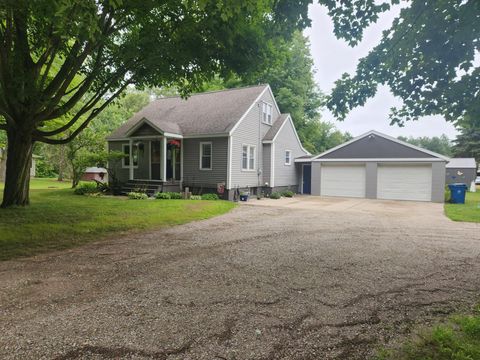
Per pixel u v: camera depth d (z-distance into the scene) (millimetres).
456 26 4027
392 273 4812
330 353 2664
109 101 9500
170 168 17797
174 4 6812
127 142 19375
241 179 17094
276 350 2697
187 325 3104
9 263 5121
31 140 10047
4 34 7297
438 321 3264
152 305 3562
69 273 4660
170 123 17594
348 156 19781
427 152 17500
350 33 5176
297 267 5059
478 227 9047
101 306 3523
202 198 15391
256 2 5098
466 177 31734
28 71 7977
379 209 13500
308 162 22172
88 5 4777
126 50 7762
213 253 5891
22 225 7484
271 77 27656
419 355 2607
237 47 7434
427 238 7469
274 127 20219
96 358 2539
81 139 18688
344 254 5910
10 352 2600
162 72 8227
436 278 4602
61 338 2830
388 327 3127
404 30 4547
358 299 3811
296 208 13531
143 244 6574
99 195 16094
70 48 8297
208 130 16484
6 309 3424
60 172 28953
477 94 4238
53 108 8836
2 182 23719
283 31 6371
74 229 7566
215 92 20734
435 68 4414
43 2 4898
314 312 3438
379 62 4984
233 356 2598
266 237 7406
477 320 3096
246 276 4594
